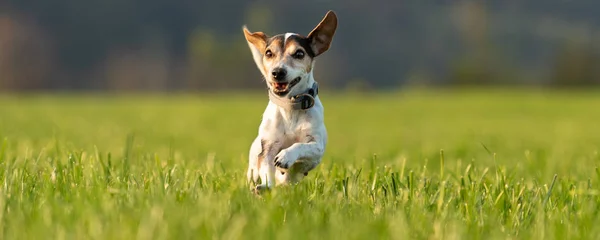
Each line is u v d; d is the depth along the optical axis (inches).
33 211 185.6
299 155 227.1
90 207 181.6
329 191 225.8
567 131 821.9
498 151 510.0
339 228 171.9
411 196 219.1
